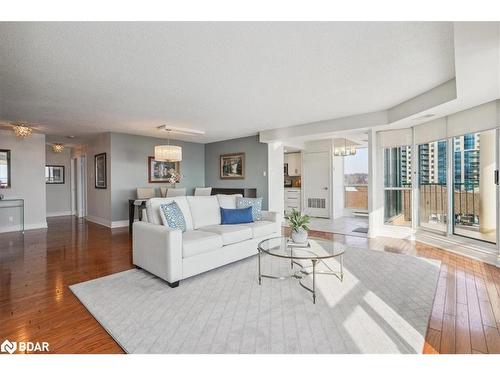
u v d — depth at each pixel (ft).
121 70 8.88
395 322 6.50
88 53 7.69
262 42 7.22
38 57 7.88
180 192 20.59
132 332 6.13
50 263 11.23
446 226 13.62
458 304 7.43
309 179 25.45
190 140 24.06
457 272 9.95
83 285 8.82
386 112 14.42
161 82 10.00
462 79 8.45
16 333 6.16
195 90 10.90
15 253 12.78
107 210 20.34
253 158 21.74
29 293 8.29
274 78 9.75
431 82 10.40
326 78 9.80
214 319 6.68
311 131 17.20
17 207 18.99
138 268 10.51
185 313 6.98
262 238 12.44
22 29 6.41
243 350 5.50
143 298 7.86
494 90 9.43
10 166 18.66
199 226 12.12
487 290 8.34
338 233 17.57
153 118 15.52
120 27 6.41
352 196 26.16
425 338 5.86
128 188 20.67
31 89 10.50
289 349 5.52
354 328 6.25
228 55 7.95
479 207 12.14
